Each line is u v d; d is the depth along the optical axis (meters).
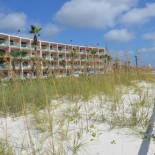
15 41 63.12
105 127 4.97
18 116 5.88
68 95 7.27
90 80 8.65
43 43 63.19
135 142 4.23
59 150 3.84
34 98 6.55
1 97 6.60
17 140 4.43
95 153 3.87
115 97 6.90
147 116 5.36
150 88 10.02
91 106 6.45
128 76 10.94
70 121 5.32
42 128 4.83
